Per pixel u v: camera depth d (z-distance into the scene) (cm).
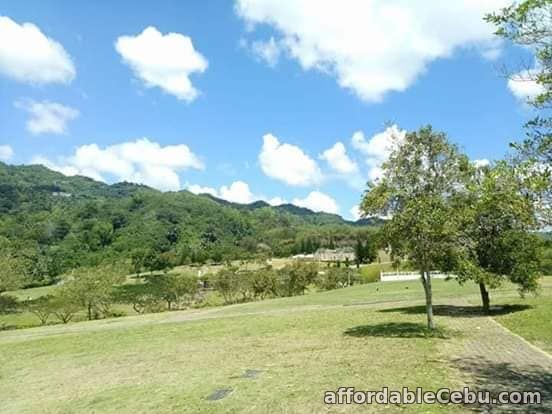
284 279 7056
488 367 1299
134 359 1808
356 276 8150
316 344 1809
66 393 1338
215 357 1681
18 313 5566
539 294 2977
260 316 3164
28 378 1642
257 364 1486
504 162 964
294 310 3497
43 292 7419
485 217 2377
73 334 2995
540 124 932
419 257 1956
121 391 1276
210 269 10644
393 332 2003
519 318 2225
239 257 12850
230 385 1222
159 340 2303
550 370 1255
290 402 1035
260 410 1001
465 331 1981
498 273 2500
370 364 1373
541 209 942
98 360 1870
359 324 2344
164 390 1235
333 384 1154
